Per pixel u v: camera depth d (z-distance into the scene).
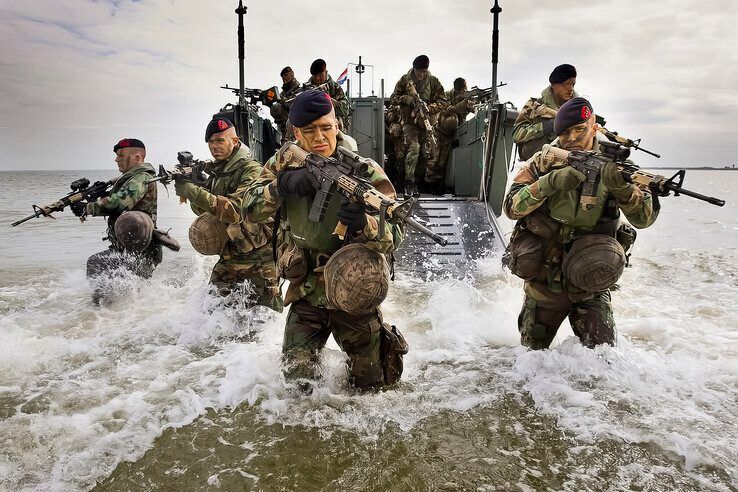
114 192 6.46
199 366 4.22
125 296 6.09
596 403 3.46
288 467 2.85
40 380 3.99
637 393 3.61
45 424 3.31
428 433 3.17
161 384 3.89
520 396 3.62
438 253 7.20
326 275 3.25
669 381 3.79
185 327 5.09
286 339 3.61
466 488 2.67
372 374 3.63
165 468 2.86
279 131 10.53
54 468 2.85
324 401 3.52
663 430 3.16
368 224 3.18
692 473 2.78
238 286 5.35
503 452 2.98
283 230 3.76
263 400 3.56
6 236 12.16
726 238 11.30
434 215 7.97
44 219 16.66
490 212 8.07
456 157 9.41
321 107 3.27
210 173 5.31
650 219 3.75
